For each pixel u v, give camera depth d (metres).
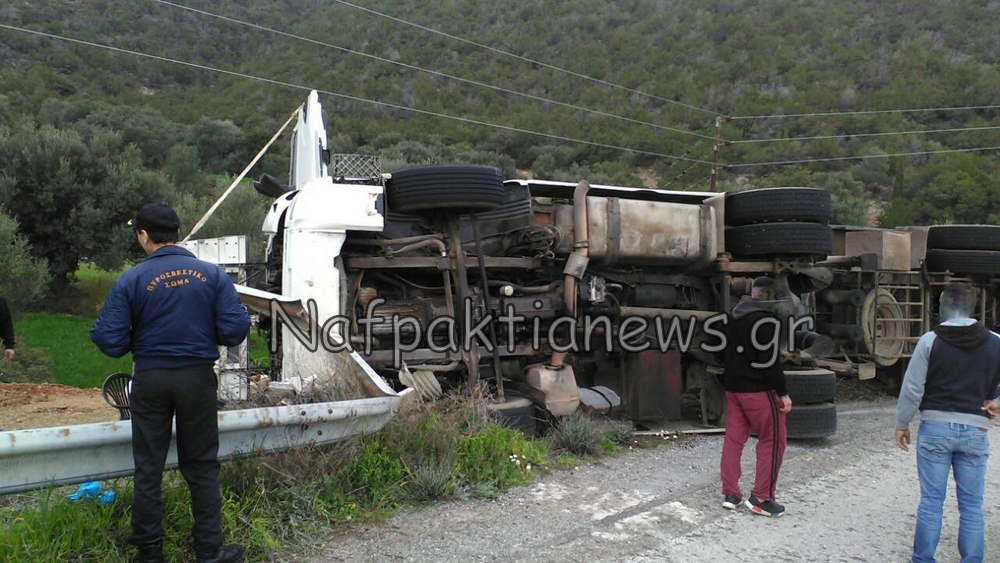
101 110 59.81
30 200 24.33
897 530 4.96
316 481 4.66
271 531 4.21
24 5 86.12
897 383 11.34
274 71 83.56
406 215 6.98
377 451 5.17
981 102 60.34
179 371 3.54
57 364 15.23
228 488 4.30
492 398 6.70
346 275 6.64
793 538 4.73
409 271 7.24
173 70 84.81
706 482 5.95
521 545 4.41
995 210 45.38
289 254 6.42
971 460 4.16
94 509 3.80
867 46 78.56
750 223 8.01
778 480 6.14
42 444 3.41
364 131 64.00
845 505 5.47
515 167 60.81
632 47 87.44
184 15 95.94
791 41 82.19
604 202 7.43
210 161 59.16
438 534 4.51
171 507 3.96
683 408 8.73
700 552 4.43
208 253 8.38
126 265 25.73
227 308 3.71
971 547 4.12
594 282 7.36
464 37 95.75
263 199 24.84
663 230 7.60
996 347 4.16
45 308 24.47
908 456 7.11
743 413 5.25
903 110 59.59
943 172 47.72
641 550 4.42
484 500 5.20
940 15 82.06
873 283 10.10
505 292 7.06
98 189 25.05
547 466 6.08
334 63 85.31
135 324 3.57
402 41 92.75
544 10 102.81
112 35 88.06
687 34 89.88
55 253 24.91
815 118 62.03
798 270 7.94
